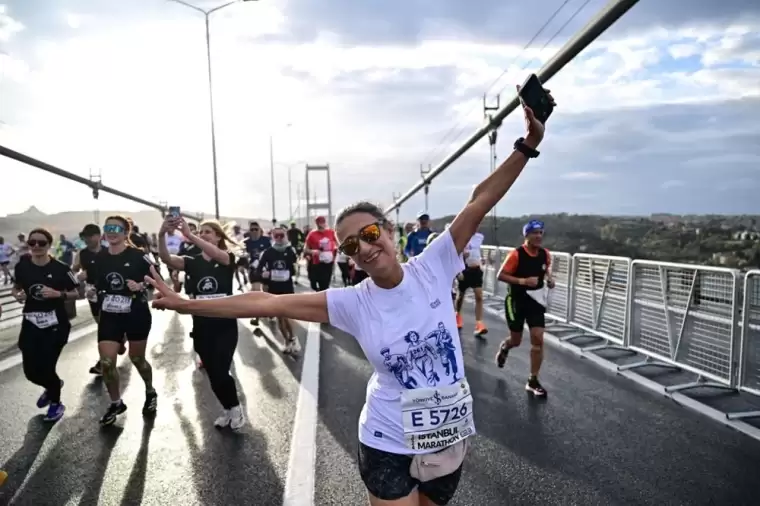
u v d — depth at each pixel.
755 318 5.70
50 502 3.84
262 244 13.92
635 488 3.88
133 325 5.48
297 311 2.28
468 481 4.00
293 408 5.75
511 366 7.40
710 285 6.29
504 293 13.99
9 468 4.40
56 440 4.97
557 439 4.79
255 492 3.91
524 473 4.13
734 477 4.04
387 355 2.18
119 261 5.43
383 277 2.20
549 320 10.65
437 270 2.31
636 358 7.68
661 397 5.96
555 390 6.27
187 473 4.24
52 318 5.48
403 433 2.17
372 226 2.12
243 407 5.80
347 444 4.74
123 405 5.50
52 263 5.54
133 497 3.88
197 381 6.95
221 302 2.29
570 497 3.75
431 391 2.17
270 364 7.74
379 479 2.20
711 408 5.44
